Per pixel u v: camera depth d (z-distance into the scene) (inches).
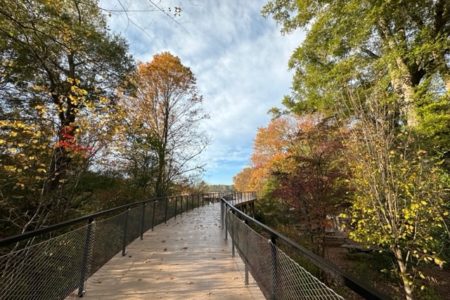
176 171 632.4
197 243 241.4
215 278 146.7
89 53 331.3
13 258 81.5
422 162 186.4
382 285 232.8
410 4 250.2
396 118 263.4
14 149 188.5
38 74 285.3
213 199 1055.6
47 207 225.5
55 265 104.0
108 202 367.6
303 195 264.7
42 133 209.5
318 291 60.1
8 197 201.5
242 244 153.6
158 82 641.0
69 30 228.4
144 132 441.1
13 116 258.8
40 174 219.1
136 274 152.0
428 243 186.4
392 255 234.2
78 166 245.0
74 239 120.3
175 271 158.6
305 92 442.0
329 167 263.6
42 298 95.0
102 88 374.3
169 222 404.2
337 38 294.7
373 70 282.0
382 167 179.6
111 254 178.5
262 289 109.1
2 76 260.8
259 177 1026.1
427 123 223.8
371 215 192.1
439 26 268.5
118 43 387.5
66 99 258.8
